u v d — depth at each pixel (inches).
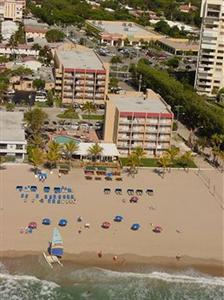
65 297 7278.5
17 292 7278.5
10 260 7824.8
